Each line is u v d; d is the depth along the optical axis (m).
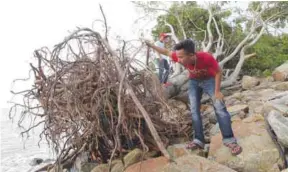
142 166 5.36
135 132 5.74
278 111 5.69
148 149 5.97
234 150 4.91
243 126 5.63
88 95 5.65
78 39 5.67
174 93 7.89
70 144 6.34
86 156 6.62
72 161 6.57
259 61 14.23
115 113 5.85
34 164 8.63
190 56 4.88
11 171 8.02
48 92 5.63
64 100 5.68
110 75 5.54
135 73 5.86
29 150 10.00
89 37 5.66
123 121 5.52
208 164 4.57
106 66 5.54
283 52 15.58
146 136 6.18
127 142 6.18
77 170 6.48
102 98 5.52
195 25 14.98
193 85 5.32
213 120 6.78
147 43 5.41
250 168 4.71
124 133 5.96
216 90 4.92
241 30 15.16
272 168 4.61
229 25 15.34
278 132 4.88
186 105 7.82
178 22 15.18
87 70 5.60
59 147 6.23
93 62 5.57
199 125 5.41
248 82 10.42
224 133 5.00
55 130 5.90
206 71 5.02
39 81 5.87
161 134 6.27
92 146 6.32
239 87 10.78
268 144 4.98
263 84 10.55
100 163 6.43
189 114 7.14
